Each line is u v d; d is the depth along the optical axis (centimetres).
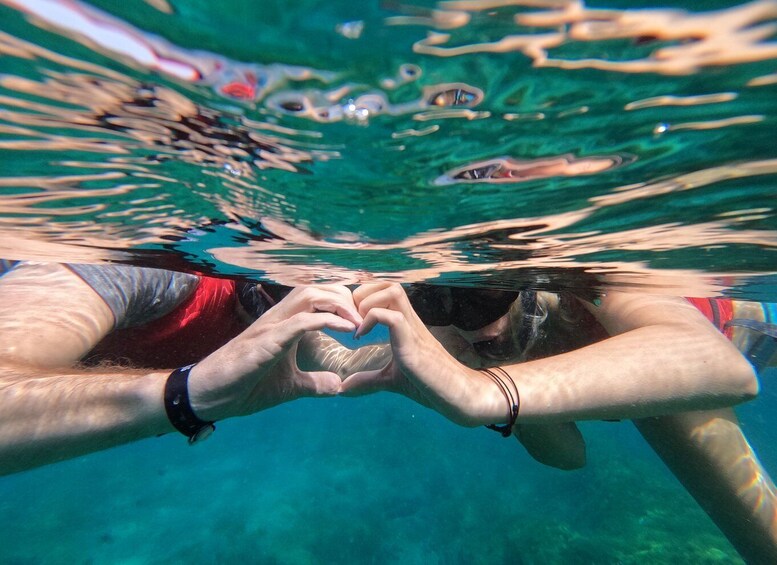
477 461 288
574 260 50
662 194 33
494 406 34
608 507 211
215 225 41
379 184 32
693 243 45
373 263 54
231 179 32
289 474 282
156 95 22
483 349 53
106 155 29
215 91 22
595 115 23
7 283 39
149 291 46
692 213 37
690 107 23
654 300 50
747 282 60
